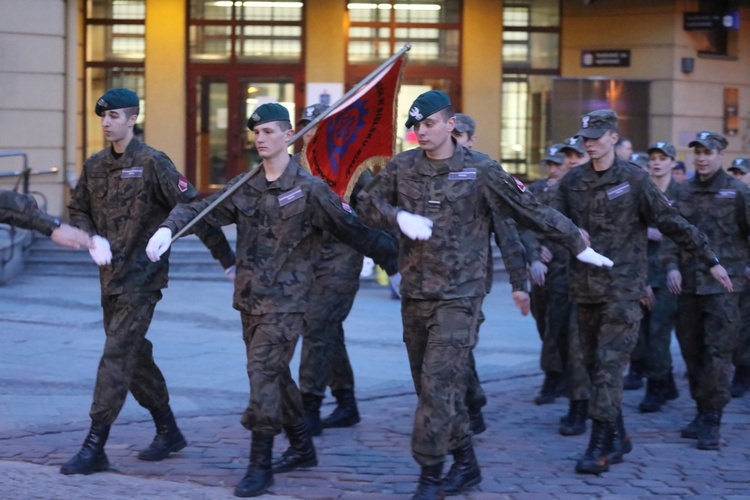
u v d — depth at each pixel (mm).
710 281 6988
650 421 7570
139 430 6926
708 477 6086
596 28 17828
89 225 5996
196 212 5555
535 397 8281
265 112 5504
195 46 17688
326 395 8156
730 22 17047
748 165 8766
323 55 17688
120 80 17688
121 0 17547
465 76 17938
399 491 5699
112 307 5949
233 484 5754
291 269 5578
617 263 6223
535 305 8141
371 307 12672
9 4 15445
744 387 8594
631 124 17234
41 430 6809
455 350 5285
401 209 5426
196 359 9375
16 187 14703
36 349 9633
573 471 6180
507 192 5340
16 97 15562
